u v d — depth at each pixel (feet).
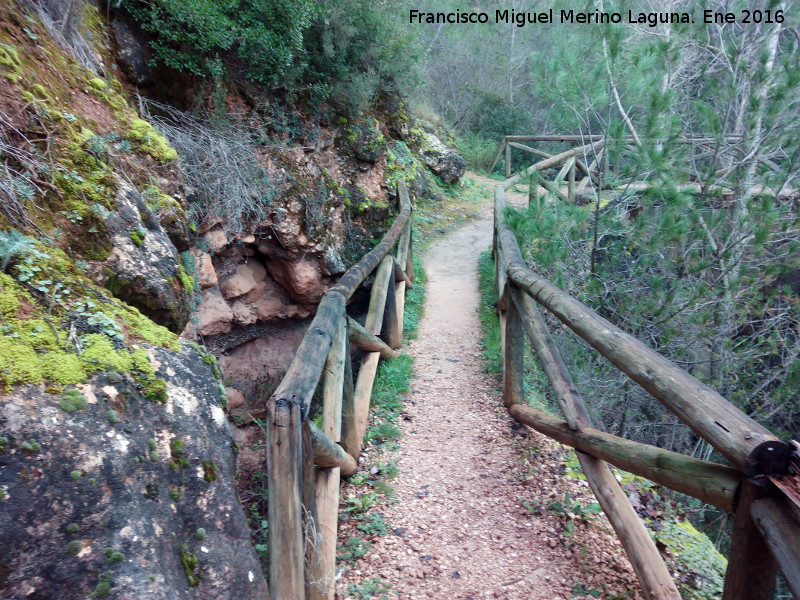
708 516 16.97
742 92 22.04
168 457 6.09
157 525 5.52
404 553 9.94
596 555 9.55
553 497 11.27
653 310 19.84
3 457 4.84
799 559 4.17
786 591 10.83
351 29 24.44
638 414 21.42
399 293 23.44
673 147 18.98
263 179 20.80
